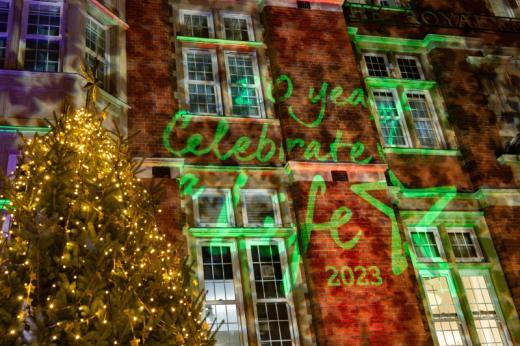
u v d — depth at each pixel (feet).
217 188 31.71
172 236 28.17
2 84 26.66
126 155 23.95
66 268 18.74
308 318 28.76
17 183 20.90
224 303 28.63
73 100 27.48
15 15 29.01
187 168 31.04
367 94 38.96
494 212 35.53
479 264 33.86
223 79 35.63
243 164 32.42
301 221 30.96
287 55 36.83
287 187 32.60
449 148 38.37
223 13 38.73
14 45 28.22
